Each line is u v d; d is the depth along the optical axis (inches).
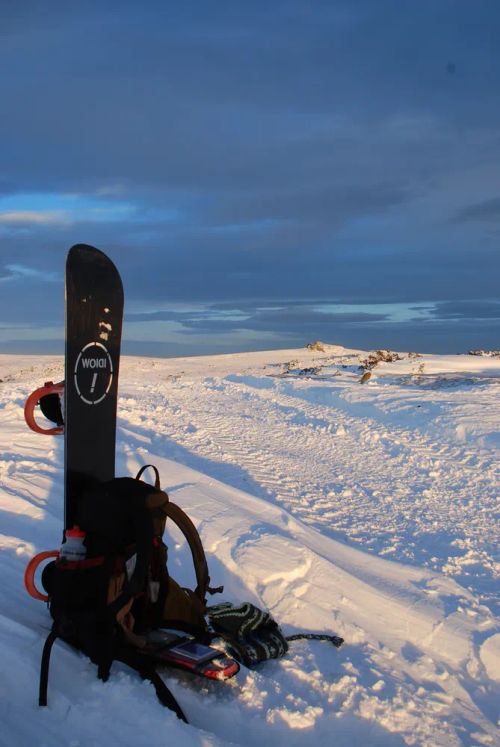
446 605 181.6
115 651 119.9
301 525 227.5
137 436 381.7
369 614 172.1
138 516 123.5
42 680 109.7
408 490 323.9
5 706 106.8
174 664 121.6
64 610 121.9
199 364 1884.8
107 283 141.4
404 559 221.8
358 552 216.7
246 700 123.0
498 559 230.2
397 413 556.4
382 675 144.5
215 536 199.5
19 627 125.5
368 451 418.6
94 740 102.0
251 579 178.7
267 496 287.6
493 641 165.0
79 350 136.6
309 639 154.8
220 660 122.8
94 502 126.1
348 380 844.0
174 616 133.9
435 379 804.0
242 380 843.4
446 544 242.8
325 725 122.3
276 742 115.6
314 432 479.2
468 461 394.3
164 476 262.1
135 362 1977.1
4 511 203.6
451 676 151.1
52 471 258.1
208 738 106.1
